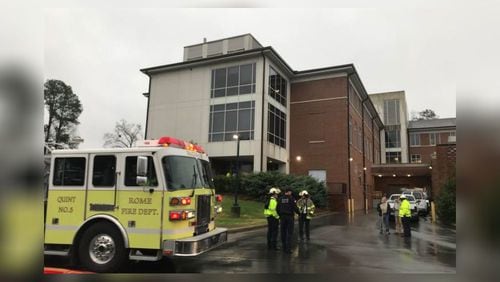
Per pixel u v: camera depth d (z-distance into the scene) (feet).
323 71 101.09
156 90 101.96
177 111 97.86
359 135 121.08
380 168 145.89
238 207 60.75
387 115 189.06
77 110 126.31
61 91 120.47
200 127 94.12
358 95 121.08
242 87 90.68
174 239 21.66
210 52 107.55
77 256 22.65
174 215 21.71
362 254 31.65
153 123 100.27
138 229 22.00
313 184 85.51
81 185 23.30
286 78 103.81
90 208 22.85
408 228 44.96
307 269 24.84
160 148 22.82
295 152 102.68
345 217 77.77
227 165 96.37
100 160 23.43
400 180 150.61
